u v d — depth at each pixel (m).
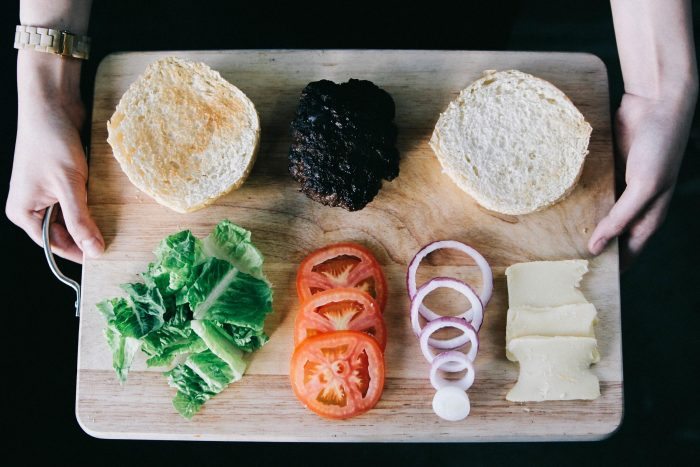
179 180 0.61
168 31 0.80
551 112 0.61
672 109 0.60
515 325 0.61
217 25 0.79
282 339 0.61
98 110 0.64
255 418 0.60
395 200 0.63
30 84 0.61
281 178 0.63
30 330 0.76
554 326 0.61
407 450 0.79
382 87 0.64
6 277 0.76
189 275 0.59
